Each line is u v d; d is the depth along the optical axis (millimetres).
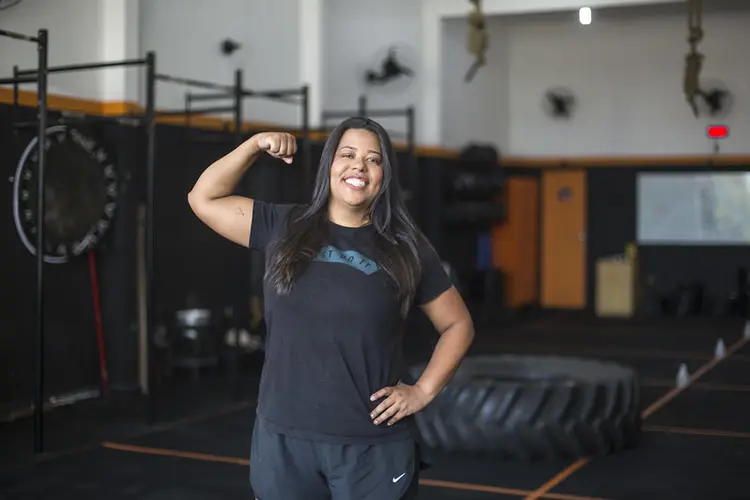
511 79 13938
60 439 5629
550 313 13273
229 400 6902
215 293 8172
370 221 2320
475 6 9141
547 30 13734
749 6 12273
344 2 10391
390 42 11062
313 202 2307
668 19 13172
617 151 13547
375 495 2195
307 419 2178
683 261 13289
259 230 2348
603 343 10211
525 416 5027
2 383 6238
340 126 2316
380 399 2199
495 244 13367
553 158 13820
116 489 4551
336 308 2168
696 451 5328
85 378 6949
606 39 13508
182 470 4918
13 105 6211
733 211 13039
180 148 7746
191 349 7809
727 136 12961
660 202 13391
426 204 11406
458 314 2369
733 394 7195
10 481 4688
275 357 2227
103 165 6891
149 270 6082
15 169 6211
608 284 13180
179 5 7883
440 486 4578
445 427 5152
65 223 6547
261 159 8383
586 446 5094
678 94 13227
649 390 7367
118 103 7039
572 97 13688
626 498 4398
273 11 9211
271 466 2211
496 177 12320
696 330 11344
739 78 12891
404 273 2227
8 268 6234
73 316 6828
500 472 4848
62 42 6723
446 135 11781
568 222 13852
